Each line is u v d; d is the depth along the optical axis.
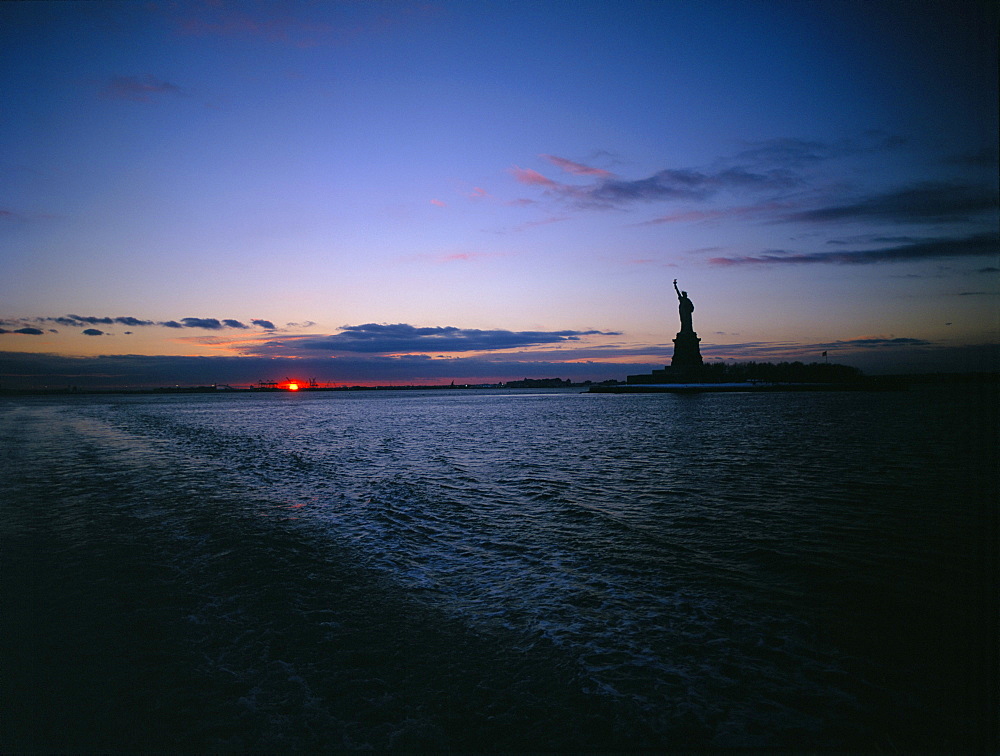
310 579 9.66
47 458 27.53
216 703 5.78
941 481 19.77
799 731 5.50
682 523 14.03
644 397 142.12
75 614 7.99
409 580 9.74
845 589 9.37
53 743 5.12
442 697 5.98
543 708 5.80
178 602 8.49
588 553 11.51
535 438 38.09
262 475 21.95
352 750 5.09
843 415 60.72
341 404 145.75
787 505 16.05
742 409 77.00
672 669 6.68
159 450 31.58
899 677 6.52
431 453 29.77
